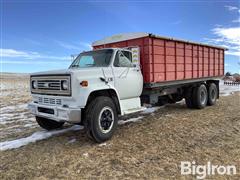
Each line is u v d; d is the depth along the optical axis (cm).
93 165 373
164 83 703
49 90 494
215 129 572
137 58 612
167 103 947
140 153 419
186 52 808
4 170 363
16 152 441
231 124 619
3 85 2897
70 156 414
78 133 566
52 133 570
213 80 1020
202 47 912
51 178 333
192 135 525
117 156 407
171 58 725
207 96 931
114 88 527
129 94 580
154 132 557
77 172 350
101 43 757
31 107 538
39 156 418
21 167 372
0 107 1023
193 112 809
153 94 722
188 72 825
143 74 642
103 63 555
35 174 347
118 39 697
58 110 463
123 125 635
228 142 469
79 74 457
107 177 330
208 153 411
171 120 684
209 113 782
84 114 481
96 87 482
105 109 489
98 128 473
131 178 325
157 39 657
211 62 991
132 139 504
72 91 446
